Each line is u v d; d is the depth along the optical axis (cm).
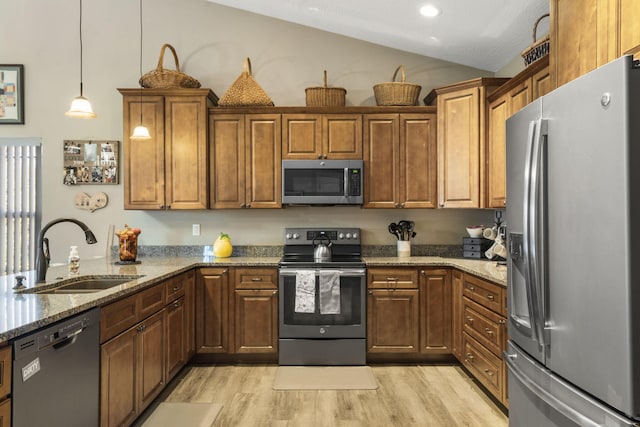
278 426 240
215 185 363
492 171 330
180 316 303
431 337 337
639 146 115
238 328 338
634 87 116
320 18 374
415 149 365
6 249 482
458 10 310
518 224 176
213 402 271
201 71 396
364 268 335
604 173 123
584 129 131
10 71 387
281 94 398
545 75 251
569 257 139
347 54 399
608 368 122
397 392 287
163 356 269
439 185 359
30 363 145
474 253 362
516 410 182
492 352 259
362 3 330
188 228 395
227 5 395
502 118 313
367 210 397
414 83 398
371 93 399
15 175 486
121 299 212
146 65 392
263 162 363
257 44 398
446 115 357
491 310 261
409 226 385
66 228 389
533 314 154
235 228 396
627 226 115
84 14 392
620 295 117
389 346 337
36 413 148
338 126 364
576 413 132
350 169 358
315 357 335
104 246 390
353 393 285
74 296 192
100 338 190
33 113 388
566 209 140
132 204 356
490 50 362
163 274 263
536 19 300
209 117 364
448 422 245
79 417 174
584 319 132
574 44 187
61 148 389
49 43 389
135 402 226
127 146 356
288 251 386
